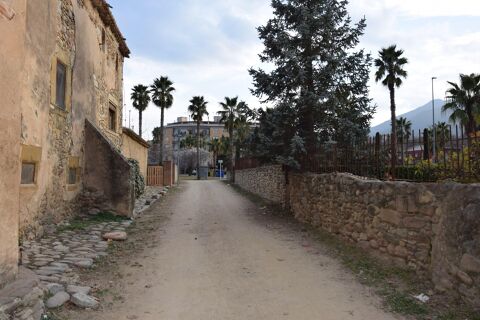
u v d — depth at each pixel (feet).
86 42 37.55
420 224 18.26
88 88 38.70
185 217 40.83
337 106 39.91
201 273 20.31
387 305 15.64
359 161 28.22
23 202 23.66
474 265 14.02
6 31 13.10
